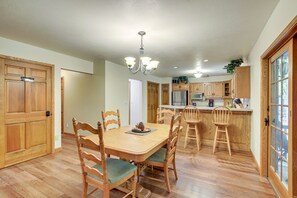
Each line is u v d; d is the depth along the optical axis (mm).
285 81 1872
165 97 7746
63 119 5250
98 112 4434
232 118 3711
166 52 3564
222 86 6961
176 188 2150
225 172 2596
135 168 1830
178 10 1872
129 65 2637
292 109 1665
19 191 2092
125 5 1769
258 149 2688
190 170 2664
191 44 3033
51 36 2654
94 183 1610
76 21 2141
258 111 2691
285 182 1883
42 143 3334
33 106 3188
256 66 2863
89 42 2932
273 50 2029
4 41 2734
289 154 1714
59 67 3631
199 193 2041
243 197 1961
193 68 5449
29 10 1875
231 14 1964
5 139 2791
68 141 4395
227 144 3480
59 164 2906
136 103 6355
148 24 2227
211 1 1696
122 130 2510
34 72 3193
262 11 1896
